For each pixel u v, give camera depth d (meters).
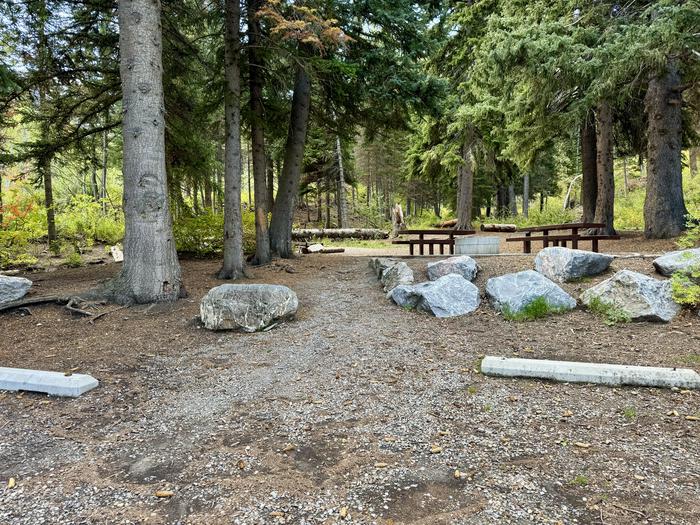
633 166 30.52
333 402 3.38
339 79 9.50
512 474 2.32
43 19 7.71
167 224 6.38
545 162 24.08
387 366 4.12
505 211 24.84
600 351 4.17
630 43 6.82
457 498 2.13
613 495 2.11
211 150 13.22
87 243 13.86
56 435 2.94
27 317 5.71
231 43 7.96
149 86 6.07
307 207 32.56
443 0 10.14
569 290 5.81
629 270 5.70
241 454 2.64
